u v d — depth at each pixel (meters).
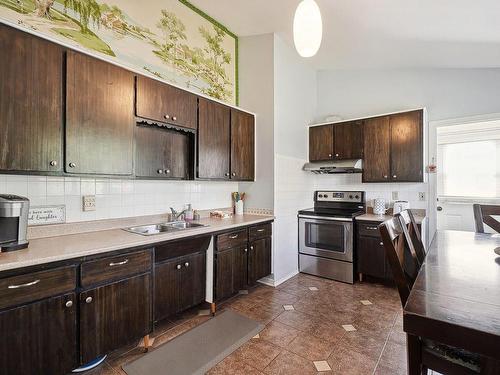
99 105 1.87
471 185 3.25
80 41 2.02
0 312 1.28
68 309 1.50
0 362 1.28
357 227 3.32
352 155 3.63
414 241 1.85
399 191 3.59
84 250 1.56
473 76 3.15
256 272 2.93
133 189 2.43
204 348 1.95
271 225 3.20
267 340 2.05
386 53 3.19
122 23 2.28
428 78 3.43
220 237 2.48
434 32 2.47
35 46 1.58
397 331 2.16
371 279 3.41
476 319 0.77
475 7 1.97
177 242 2.10
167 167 2.59
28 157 1.56
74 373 1.67
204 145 2.69
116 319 1.72
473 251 1.62
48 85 1.63
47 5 1.86
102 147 1.89
